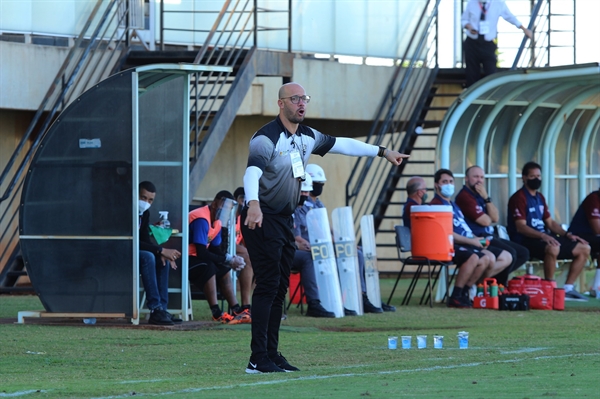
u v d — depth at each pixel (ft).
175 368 69.87
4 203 159.33
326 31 178.09
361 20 180.75
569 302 145.18
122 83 102.27
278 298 68.03
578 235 152.87
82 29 152.15
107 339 89.71
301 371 66.18
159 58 157.28
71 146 103.24
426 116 183.93
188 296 112.06
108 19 159.84
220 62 161.17
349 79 176.14
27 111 160.15
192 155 147.64
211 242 112.16
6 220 159.43
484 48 171.63
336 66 174.40
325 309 119.85
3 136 159.43
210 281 110.01
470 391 52.42
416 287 179.11
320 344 85.05
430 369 65.00
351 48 179.93
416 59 181.37
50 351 80.38
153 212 111.45
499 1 172.04
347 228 123.95
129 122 102.32
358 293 123.24
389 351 78.69
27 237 103.81
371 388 54.39
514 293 132.16
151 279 103.91
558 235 151.53
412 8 184.75
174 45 171.63
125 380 63.10
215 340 89.40
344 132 189.47
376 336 92.84
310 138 68.33
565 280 158.40
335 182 208.13
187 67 104.06
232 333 96.27
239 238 121.19
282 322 110.73
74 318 107.96
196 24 171.32
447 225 133.08
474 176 141.28
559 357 72.28
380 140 172.76
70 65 155.53
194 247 110.63
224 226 112.57
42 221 103.91
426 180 219.61
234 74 160.45
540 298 133.80
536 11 181.98
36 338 90.12
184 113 110.73
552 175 164.76
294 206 67.21
